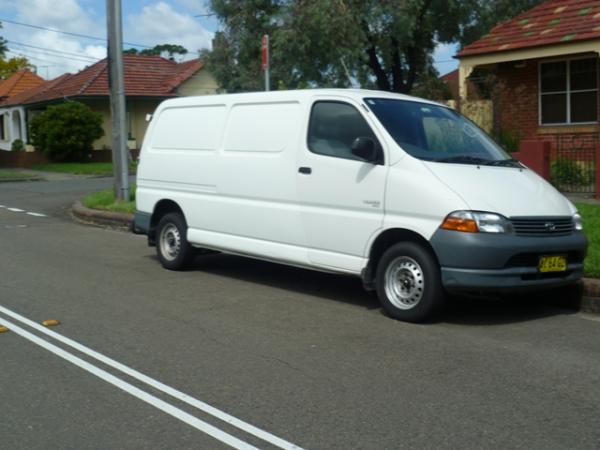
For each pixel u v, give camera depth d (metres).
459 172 7.34
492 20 24.39
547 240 7.17
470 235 6.88
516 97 18.03
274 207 8.49
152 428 4.82
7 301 8.24
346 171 7.76
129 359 6.21
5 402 5.26
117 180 16.17
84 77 37.91
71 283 9.24
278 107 8.66
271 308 8.01
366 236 7.59
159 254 10.30
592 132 16.66
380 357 6.27
